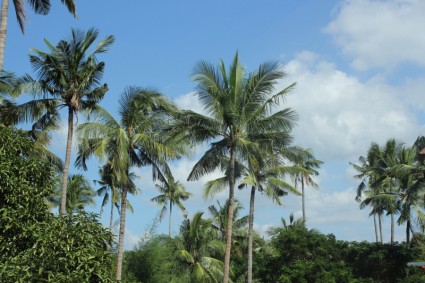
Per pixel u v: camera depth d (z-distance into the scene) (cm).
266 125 2430
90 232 938
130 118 2497
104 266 909
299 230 3266
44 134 2338
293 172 2845
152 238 3347
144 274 3197
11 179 979
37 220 988
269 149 2508
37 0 1891
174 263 3488
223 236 4516
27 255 845
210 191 2689
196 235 3616
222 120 2394
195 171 2559
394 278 3222
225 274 2392
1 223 932
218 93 2355
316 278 2983
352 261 3334
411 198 3409
